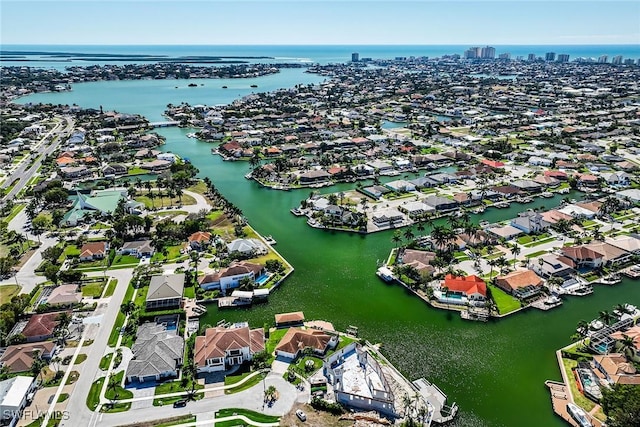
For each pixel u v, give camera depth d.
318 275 137.12
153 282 122.00
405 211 182.75
